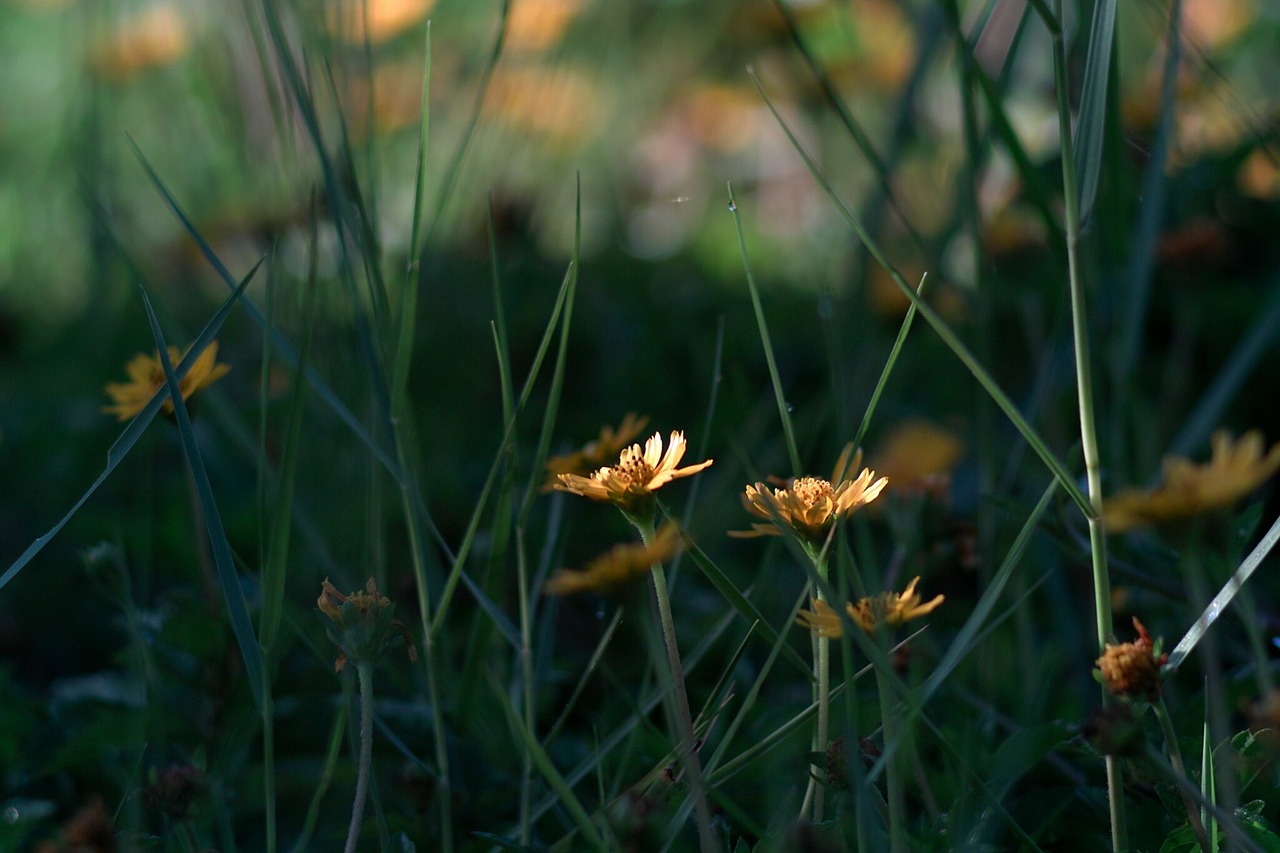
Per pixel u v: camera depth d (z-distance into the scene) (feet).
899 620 2.89
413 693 3.39
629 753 3.12
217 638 3.38
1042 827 3.05
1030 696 3.30
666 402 5.98
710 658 3.59
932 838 2.99
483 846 3.14
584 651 3.59
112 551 3.26
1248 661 3.35
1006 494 3.47
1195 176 5.25
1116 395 3.45
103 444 5.49
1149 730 3.12
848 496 2.89
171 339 3.57
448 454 4.99
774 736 2.96
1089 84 2.89
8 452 5.57
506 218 5.65
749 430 4.41
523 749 3.16
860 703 3.21
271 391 4.71
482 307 5.90
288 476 2.96
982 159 3.43
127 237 6.19
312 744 3.43
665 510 2.93
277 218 3.60
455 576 3.08
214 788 3.09
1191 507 2.79
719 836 2.99
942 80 4.99
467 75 5.85
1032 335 4.37
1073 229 2.87
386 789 3.32
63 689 3.51
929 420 4.76
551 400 3.10
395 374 3.12
